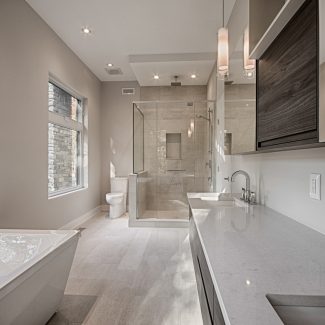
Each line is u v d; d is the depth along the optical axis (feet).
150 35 12.07
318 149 4.04
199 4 9.70
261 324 1.90
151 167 16.57
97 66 15.87
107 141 18.65
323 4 2.69
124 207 17.65
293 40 3.59
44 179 10.73
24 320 4.73
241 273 2.73
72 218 13.66
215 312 2.81
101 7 9.84
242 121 7.30
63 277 5.97
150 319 5.92
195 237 5.84
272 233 4.13
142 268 8.59
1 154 8.18
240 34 8.30
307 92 3.20
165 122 16.55
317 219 4.13
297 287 2.44
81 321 5.85
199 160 16.38
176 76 16.33
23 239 6.44
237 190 9.21
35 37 10.05
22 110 9.21
